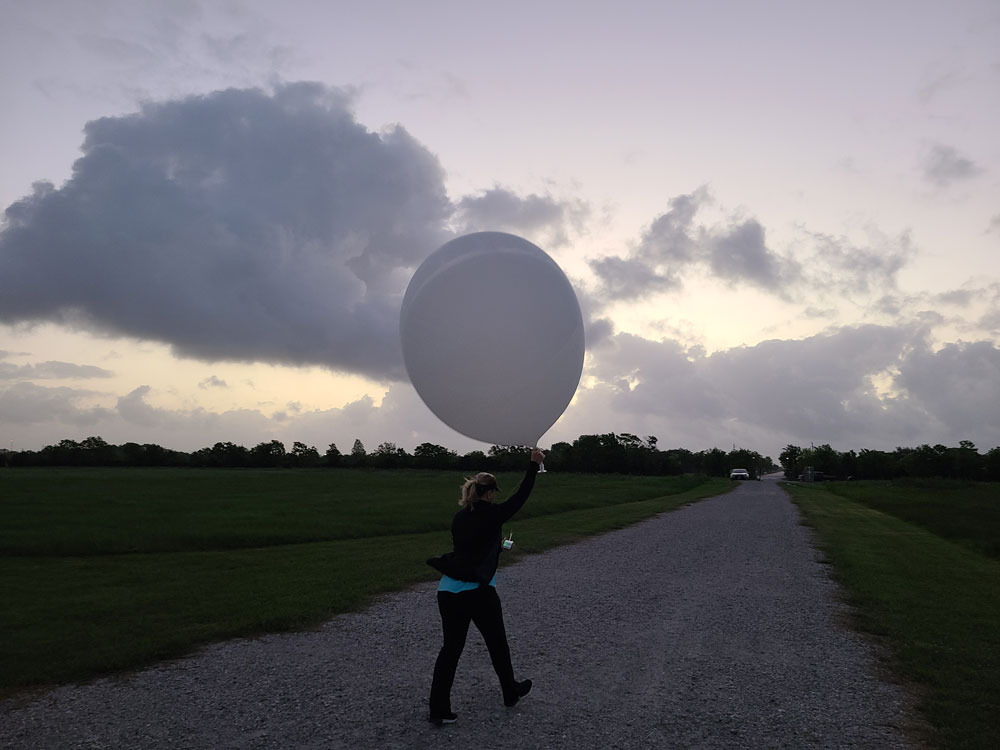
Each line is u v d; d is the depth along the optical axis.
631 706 5.32
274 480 64.50
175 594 10.08
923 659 6.70
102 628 7.89
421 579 11.55
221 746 4.47
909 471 123.00
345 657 6.79
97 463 147.12
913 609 9.25
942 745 4.54
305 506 29.48
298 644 7.33
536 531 20.03
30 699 5.49
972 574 12.62
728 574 12.55
